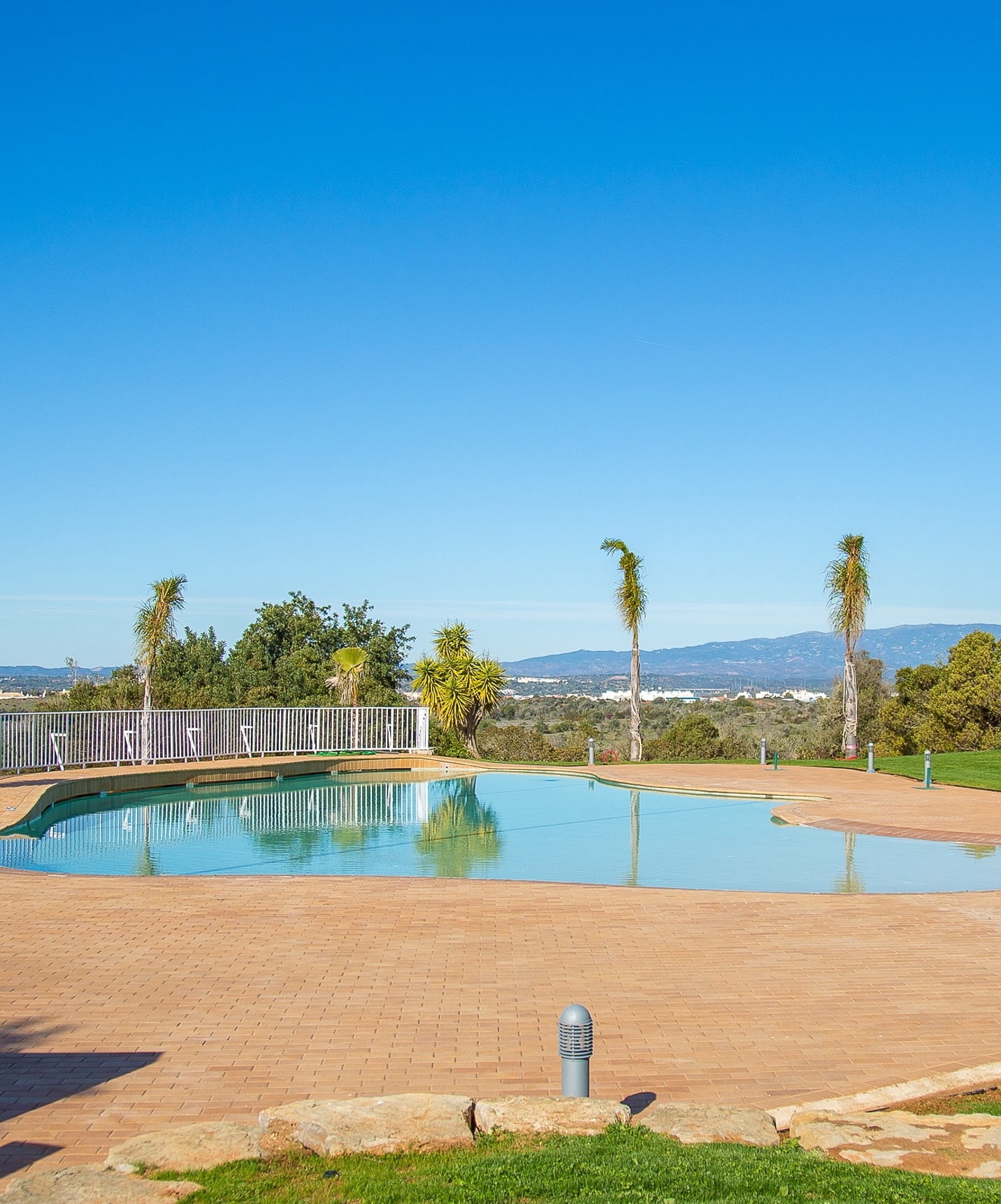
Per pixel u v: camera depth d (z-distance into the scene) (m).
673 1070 5.34
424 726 25.84
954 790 18.38
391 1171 4.04
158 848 13.69
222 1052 5.52
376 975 6.99
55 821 16.05
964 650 34.28
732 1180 3.87
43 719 19.27
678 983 6.85
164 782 19.80
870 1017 6.17
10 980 6.81
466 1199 3.73
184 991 6.58
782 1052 5.59
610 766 23.92
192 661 41.88
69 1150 4.37
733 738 46.25
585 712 76.50
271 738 23.91
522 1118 4.49
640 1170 3.96
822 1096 5.01
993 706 32.53
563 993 6.62
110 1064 5.35
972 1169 4.06
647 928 8.37
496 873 11.91
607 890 9.87
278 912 8.84
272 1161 4.11
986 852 12.90
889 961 7.43
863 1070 5.34
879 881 11.30
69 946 7.70
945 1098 4.96
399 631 46.97
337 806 18.16
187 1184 3.86
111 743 20.45
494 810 17.47
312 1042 5.68
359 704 33.25
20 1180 3.89
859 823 14.83
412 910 8.95
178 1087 5.05
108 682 38.81
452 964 7.27
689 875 11.75
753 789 18.80
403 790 20.48
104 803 17.97
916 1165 4.09
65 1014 6.14
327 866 12.48
